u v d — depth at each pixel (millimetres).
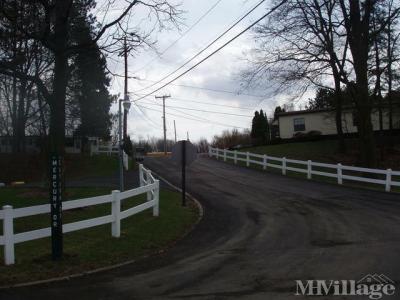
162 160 45312
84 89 43844
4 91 45562
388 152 39500
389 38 29891
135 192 14211
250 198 21094
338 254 10477
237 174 31734
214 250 11609
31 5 17031
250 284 8430
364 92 28094
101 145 56156
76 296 8195
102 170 38344
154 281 9008
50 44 16453
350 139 44344
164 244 12672
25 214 10414
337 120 40094
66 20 16750
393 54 34531
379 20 28531
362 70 27891
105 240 12516
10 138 54719
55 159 10672
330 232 13297
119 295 8172
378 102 36625
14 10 16359
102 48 17266
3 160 42031
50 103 17016
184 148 19375
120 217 13148
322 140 46969
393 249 10773
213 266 9969
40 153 43594
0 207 17812
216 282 8703
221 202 20156
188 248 12016
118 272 9828
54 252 10547
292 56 28266
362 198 20469
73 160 43875
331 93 41281
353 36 27656
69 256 10828
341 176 26375
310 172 29078
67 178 33625
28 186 25734
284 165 31859
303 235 13000
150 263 10562
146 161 44469
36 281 9109
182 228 14812
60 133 17047
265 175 31047
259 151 45906
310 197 21016
